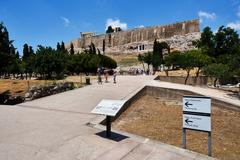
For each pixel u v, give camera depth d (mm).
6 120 10125
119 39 161375
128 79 36531
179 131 12203
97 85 25672
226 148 10398
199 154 6785
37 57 45406
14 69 61719
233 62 31953
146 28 152875
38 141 7469
